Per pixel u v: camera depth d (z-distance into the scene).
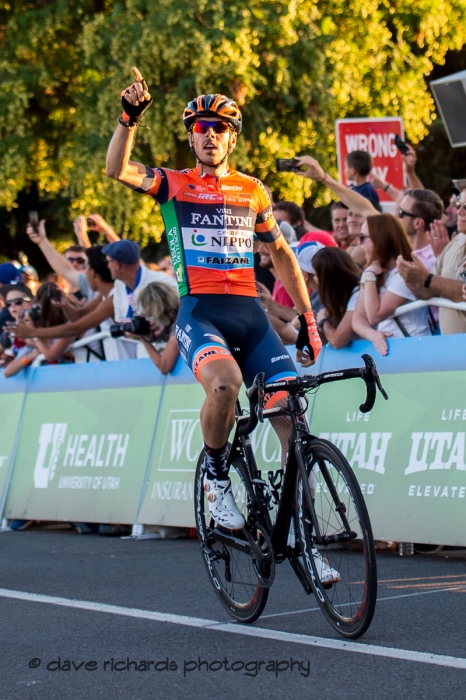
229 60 18.89
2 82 22.33
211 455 5.54
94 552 8.47
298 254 9.32
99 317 10.09
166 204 5.64
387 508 7.48
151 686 4.39
